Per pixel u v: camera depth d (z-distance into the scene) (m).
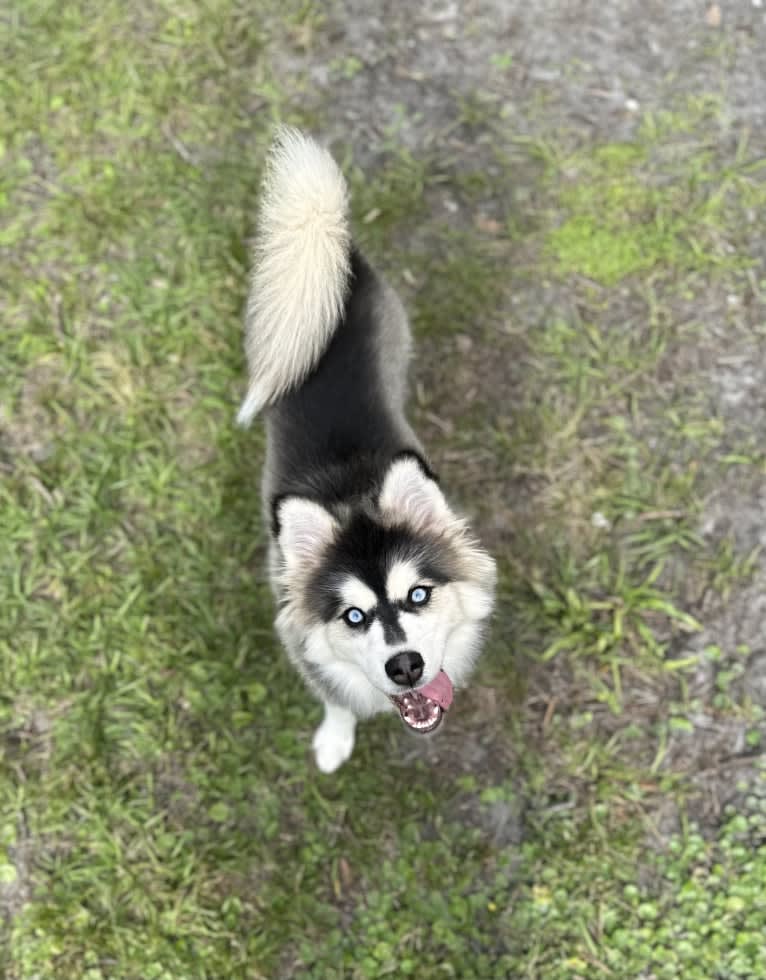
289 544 1.04
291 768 1.28
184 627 1.33
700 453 1.39
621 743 1.29
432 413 1.42
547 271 1.47
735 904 1.20
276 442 1.17
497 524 1.38
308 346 1.13
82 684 1.32
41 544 1.36
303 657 1.11
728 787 1.26
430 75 1.57
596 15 1.57
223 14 1.57
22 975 1.21
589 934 1.21
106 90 1.54
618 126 1.53
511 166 1.52
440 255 1.48
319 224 1.09
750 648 1.31
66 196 1.49
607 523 1.37
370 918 1.23
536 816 1.26
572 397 1.42
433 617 1.04
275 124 1.53
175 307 1.46
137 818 1.26
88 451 1.40
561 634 1.32
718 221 1.47
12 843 1.25
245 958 1.21
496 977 1.20
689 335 1.43
